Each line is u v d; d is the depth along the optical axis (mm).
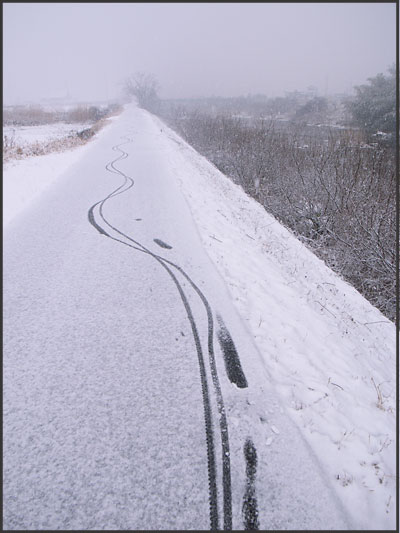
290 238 7020
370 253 5797
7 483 2170
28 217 6949
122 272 4875
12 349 3348
